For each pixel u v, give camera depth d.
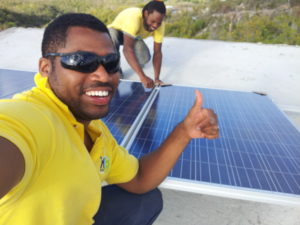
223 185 1.80
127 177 1.63
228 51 6.81
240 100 3.49
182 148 1.65
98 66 1.07
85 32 1.06
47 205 0.95
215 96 3.59
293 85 4.86
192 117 1.54
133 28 3.80
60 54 1.04
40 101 1.02
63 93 1.09
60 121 1.02
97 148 1.28
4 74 3.92
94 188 1.13
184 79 4.97
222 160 2.09
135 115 2.82
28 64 5.44
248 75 5.27
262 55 6.56
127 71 5.24
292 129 2.69
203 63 5.88
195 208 2.29
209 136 1.54
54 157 0.91
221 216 2.22
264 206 2.33
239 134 2.53
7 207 0.82
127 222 1.68
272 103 3.44
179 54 6.45
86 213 1.21
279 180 1.88
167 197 2.41
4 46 6.60
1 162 0.70
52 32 1.06
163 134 2.45
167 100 3.34
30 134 0.82
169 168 1.70
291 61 6.18
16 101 0.93
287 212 2.27
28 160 0.77
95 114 1.13
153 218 1.79
